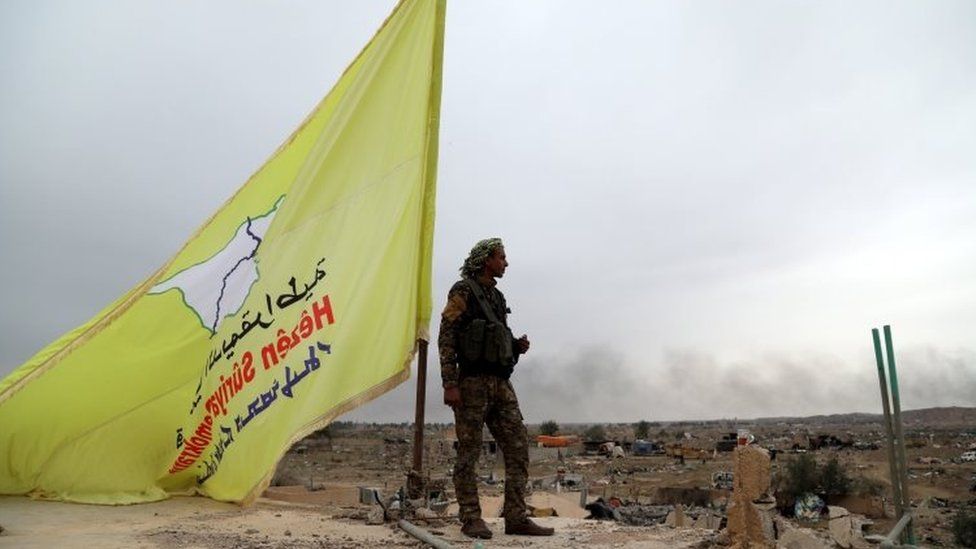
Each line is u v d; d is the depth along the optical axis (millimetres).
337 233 8781
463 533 6445
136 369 9750
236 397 8953
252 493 8336
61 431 9508
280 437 8312
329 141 9266
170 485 9617
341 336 8188
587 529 6965
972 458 108375
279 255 9188
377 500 7695
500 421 6688
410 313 7848
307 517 7789
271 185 9906
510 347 6680
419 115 8516
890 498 61625
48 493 9383
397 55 9047
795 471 59969
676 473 96688
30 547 5766
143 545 5918
